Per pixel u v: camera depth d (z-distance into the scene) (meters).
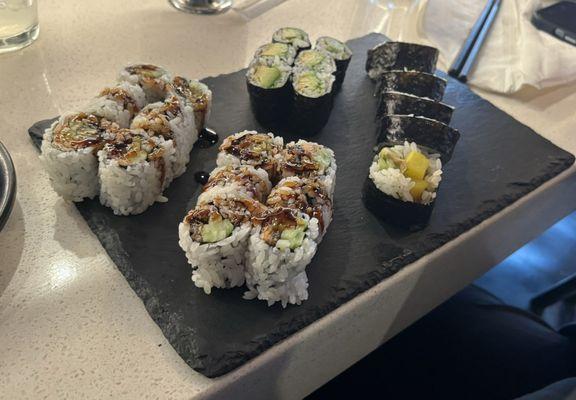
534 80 0.33
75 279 0.21
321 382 0.24
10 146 0.26
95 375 0.18
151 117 0.24
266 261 0.20
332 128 0.30
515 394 0.26
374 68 0.33
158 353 0.19
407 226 0.25
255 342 0.19
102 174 0.22
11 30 0.31
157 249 0.22
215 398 0.18
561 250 0.37
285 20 0.37
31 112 0.28
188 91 0.27
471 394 0.26
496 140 0.30
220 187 0.22
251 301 0.21
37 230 0.22
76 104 0.29
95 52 0.32
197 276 0.21
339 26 0.37
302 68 0.29
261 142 0.25
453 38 0.37
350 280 0.22
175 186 0.25
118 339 0.19
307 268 0.22
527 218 0.29
